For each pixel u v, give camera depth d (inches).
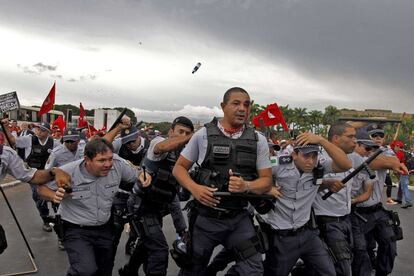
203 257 131.4
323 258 144.6
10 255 223.1
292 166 138.7
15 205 360.5
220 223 128.3
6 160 136.3
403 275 217.3
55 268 205.0
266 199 130.5
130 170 151.6
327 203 159.9
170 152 162.2
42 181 141.6
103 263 148.1
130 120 187.6
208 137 125.0
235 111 123.7
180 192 177.5
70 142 230.5
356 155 170.9
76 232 140.6
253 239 129.8
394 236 183.9
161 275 162.4
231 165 124.0
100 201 141.5
